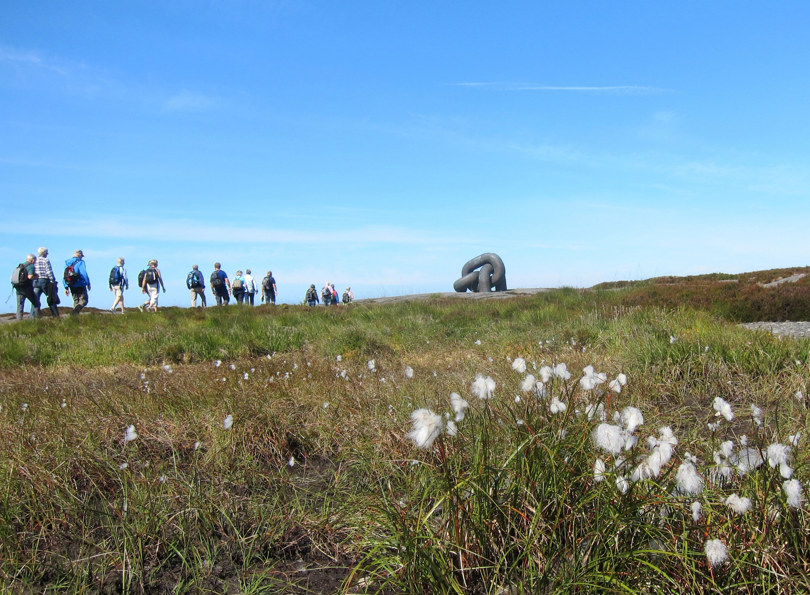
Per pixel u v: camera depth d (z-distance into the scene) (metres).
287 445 4.51
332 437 4.59
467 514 2.36
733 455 2.54
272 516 3.19
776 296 14.27
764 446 2.95
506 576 2.25
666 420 4.34
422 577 2.25
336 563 2.82
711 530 2.21
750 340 6.61
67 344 12.85
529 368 6.40
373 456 3.90
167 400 5.38
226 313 18.44
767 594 2.02
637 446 2.70
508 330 11.91
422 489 2.99
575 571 2.11
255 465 3.99
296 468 4.17
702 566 2.14
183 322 16.14
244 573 2.73
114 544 2.89
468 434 2.99
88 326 15.59
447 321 14.38
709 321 9.54
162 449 4.30
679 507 2.23
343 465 4.10
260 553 2.91
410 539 2.30
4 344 12.37
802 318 13.59
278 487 3.69
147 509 3.04
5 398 6.21
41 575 2.66
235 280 27.28
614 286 30.44
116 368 10.25
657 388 5.61
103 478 3.68
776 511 2.20
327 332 13.18
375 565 2.66
